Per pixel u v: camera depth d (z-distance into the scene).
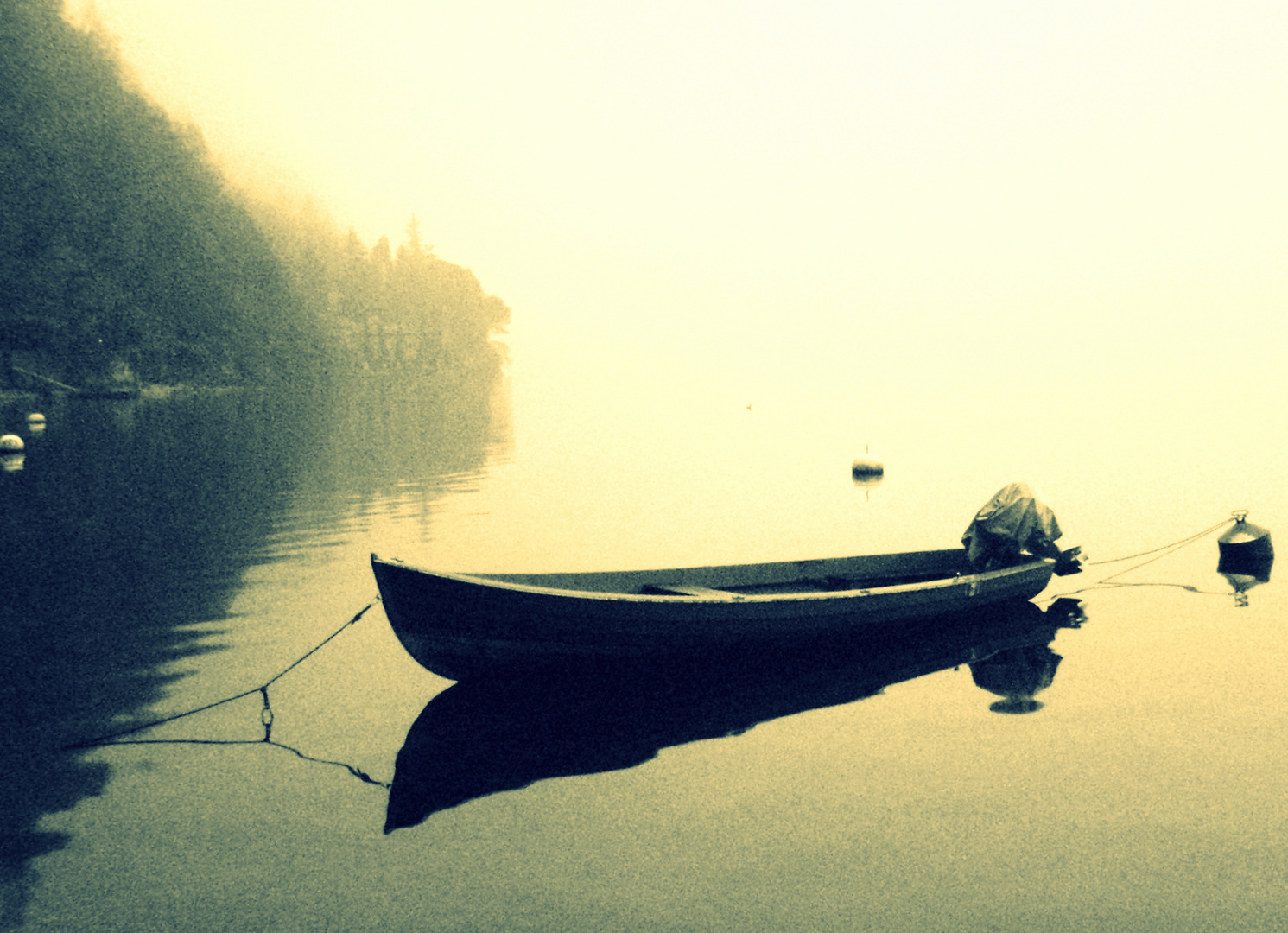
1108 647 10.07
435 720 8.05
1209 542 16.09
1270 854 5.47
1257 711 7.94
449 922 4.95
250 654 10.01
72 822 6.18
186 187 83.25
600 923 4.91
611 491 24.42
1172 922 4.79
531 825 6.07
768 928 4.82
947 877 5.30
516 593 8.27
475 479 26.80
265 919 4.99
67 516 19.59
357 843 5.85
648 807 6.32
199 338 82.75
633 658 8.99
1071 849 5.59
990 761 6.99
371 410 67.50
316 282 127.56
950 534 17.97
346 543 16.72
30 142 64.94
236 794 6.58
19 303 61.69
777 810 6.23
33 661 9.77
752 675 9.30
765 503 22.14
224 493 23.48
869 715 8.05
